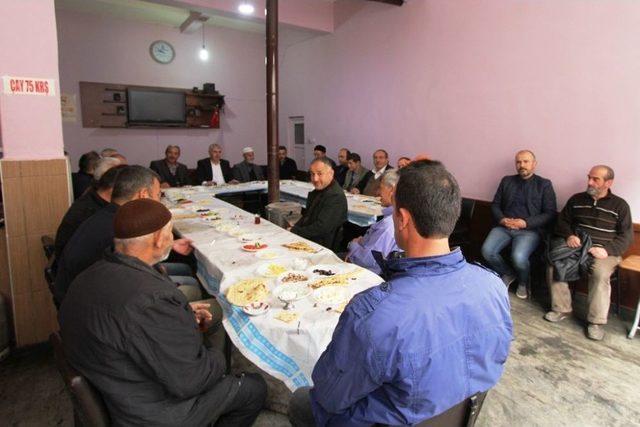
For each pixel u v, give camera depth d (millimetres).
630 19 2865
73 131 5609
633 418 1888
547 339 2613
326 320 1369
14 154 2256
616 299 3020
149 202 1256
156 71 6117
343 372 800
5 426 1748
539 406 1964
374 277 1725
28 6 2180
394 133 5004
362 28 5227
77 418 1251
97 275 1130
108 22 5656
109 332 1021
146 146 6207
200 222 2848
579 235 2854
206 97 6508
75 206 2041
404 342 737
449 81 4246
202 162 5539
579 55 3178
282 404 1861
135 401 1070
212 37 6527
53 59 2281
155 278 1161
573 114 3271
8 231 2277
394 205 875
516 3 3553
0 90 2174
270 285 1678
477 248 4141
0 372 2137
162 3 4500
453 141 4297
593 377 2201
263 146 7348
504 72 3727
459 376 797
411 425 794
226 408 1287
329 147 6121
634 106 2908
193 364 1113
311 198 3072
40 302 2406
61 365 1070
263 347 1353
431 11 4320
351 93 5566
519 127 3670
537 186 3369
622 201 2779
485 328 824
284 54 6766
